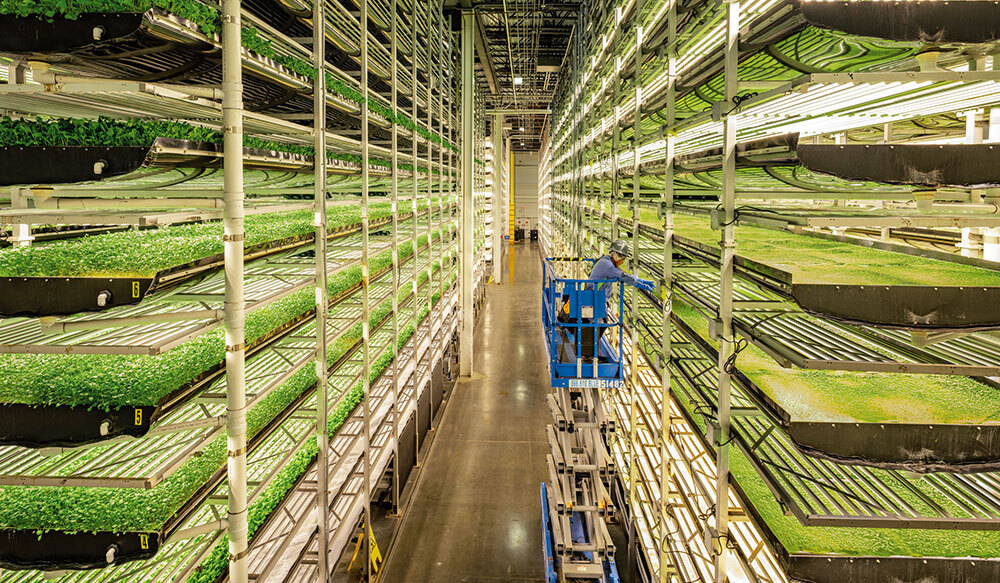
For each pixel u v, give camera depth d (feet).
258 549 12.50
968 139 10.07
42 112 10.32
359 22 17.80
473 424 32.12
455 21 40.32
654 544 14.97
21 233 11.74
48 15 7.23
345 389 16.47
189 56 8.98
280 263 16.33
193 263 8.56
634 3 18.42
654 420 16.55
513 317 58.23
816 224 7.51
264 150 10.73
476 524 22.29
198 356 8.75
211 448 9.84
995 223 7.34
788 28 8.37
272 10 15.70
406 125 22.74
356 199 17.40
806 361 7.41
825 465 8.59
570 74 39.81
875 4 7.35
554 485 19.30
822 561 7.06
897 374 9.02
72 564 7.78
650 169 15.34
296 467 12.65
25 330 9.29
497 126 80.18
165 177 9.57
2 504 7.79
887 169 7.31
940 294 6.86
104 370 7.98
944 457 6.96
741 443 9.11
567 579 18.20
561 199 45.21
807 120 11.32
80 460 8.77
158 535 7.80
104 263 7.58
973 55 8.21
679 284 12.95
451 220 37.22
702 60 12.16
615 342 20.99
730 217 9.24
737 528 10.49
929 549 7.16
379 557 19.20
